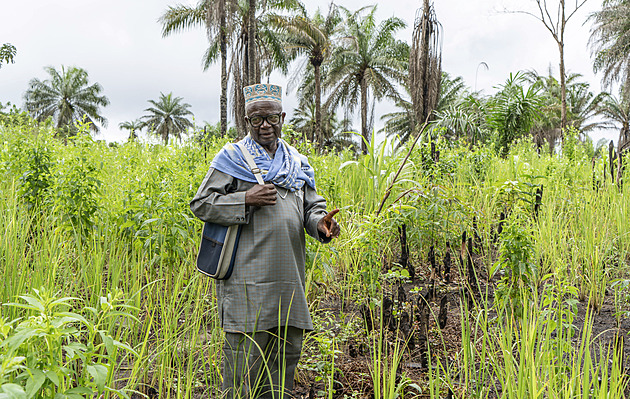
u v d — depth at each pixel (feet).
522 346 8.90
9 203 14.56
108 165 21.29
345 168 25.85
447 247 16.40
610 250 17.49
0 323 5.24
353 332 12.00
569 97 189.78
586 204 20.22
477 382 9.41
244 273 8.55
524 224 17.40
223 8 68.08
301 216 9.25
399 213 15.98
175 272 13.58
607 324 13.37
